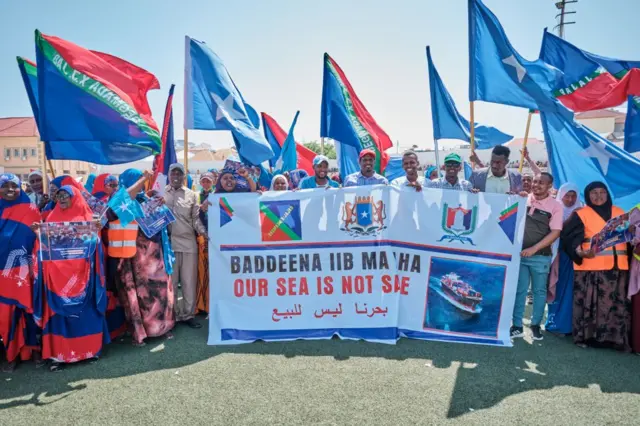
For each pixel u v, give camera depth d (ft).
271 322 17.24
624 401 12.19
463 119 30.32
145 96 19.93
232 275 17.53
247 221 17.70
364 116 23.24
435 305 17.15
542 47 24.80
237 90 22.08
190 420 11.33
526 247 16.89
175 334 17.71
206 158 115.85
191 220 18.52
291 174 25.55
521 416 11.42
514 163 74.02
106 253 16.31
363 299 17.29
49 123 16.28
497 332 16.74
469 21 19.80
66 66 16.55
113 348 16.24
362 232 17.51
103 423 11.25
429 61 22.00
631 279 15.34
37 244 14.62
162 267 17.03
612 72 25.55
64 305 14.28
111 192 17.90
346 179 20.29
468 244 17.07
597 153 20.57
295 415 11.47
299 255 17.56
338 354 15.40
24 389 13.12
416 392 12.64
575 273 16.37
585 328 16.01
